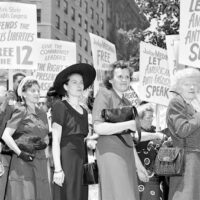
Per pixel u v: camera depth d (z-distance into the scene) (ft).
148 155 21.04
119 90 16.25
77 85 17.02
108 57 37.32
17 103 19.62
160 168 15.62
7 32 31.99
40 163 19.02
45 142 19.67
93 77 17.79
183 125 15.24
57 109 16.49
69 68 16.98
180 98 15.87
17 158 18.51
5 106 18.85
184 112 15.65
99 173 15.67
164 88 33.99
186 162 15.47
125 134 15.75
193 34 25.08
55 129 16.39
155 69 33.86
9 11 32.09
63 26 205.57
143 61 33.55
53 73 38.70
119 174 15.29
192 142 15.51
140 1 63.62
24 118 18.92
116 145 15.53
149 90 33.50
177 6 62.18
